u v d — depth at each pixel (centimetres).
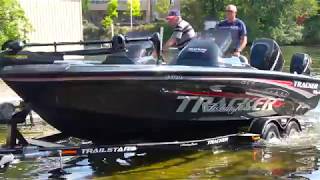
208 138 666
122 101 582
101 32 4797
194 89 616
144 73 568
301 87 761
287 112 768
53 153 554
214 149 668
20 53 562
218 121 673
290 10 4519
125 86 568
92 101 572
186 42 736
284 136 734
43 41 1712
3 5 1424
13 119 580
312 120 880
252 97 690
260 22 4509
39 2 1703
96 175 566
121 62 596
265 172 571
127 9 5262
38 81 552
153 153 649
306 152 662
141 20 5494
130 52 616
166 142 627
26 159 572
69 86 553
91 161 620
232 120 690
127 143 621
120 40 586
